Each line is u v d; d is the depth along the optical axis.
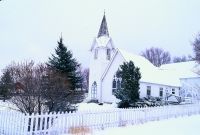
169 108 22.06
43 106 17.09
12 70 19.72
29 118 11.73
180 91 45.22
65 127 12.74
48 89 17.61
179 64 58.25
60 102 18.42
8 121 12.14
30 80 17.08
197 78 48.66
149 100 33.88
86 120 13.80
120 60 38.88
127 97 30.50
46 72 18.70
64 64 27.33
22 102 16.48
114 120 15.62
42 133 11.87
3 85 23.58
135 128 15.61
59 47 27.97
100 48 42.62
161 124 17.80
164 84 40.91
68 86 20.48
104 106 32.31
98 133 13.43
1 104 21.81
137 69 31.58
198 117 23.69
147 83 37.78
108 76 40.12
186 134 14.35
